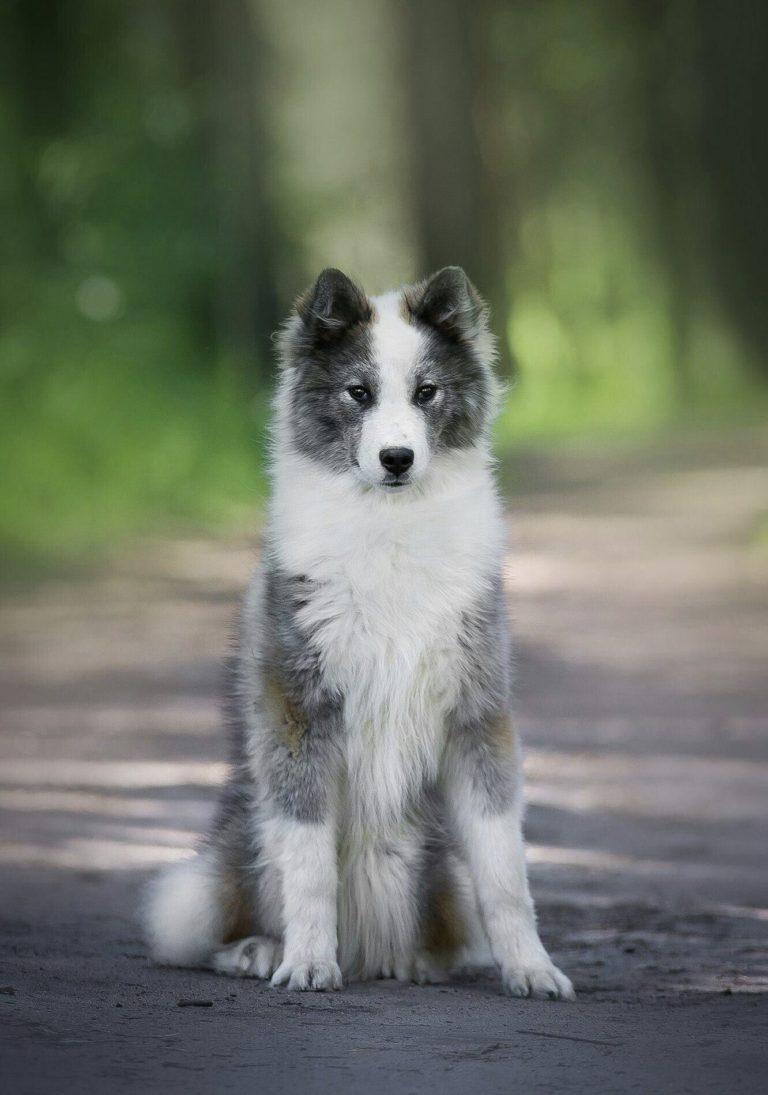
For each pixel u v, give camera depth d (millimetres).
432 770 7082
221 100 37344
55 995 6117
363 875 7164
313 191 48781
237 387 33500
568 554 27016
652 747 14055
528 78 55062
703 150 54781
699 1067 5160
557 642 19641
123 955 7531
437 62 46969
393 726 7004
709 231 55031
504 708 7074
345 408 7211
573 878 9742
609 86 56031
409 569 6957
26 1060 4961
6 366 29312
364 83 49719
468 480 7254
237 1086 4766
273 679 7035
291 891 6938
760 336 55000
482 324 7598
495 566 7133
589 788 12523
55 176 32531
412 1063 5152
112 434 29375
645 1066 5172
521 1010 6277
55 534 26906
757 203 54469
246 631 7340
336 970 6820
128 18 36781
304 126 48594
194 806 11766
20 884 9477
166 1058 5078
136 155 33438
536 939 6922
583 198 58875
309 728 7000
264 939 7203
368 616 6949
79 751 13898
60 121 34656
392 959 7246
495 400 7598
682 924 8500
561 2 54719
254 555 8039
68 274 31641
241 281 35281
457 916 7238
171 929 7262
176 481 29234
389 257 49812
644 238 57625
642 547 27438
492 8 50875
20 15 34625
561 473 38125
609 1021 6004
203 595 22766
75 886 9461
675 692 16609
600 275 58656
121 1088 4672
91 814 11539
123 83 35375
